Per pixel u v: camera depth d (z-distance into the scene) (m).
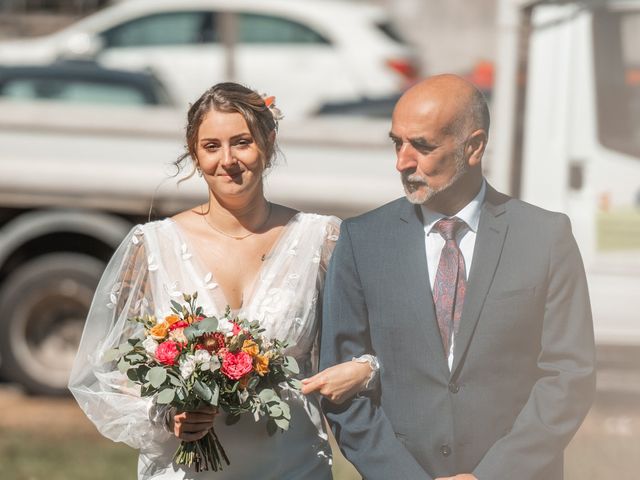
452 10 19.92
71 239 11.00
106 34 16.59
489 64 13.53
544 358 4.69
